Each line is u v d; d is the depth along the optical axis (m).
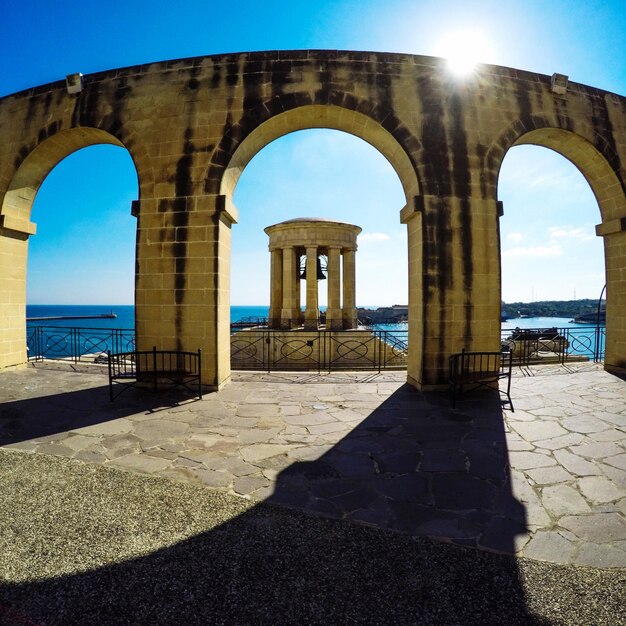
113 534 2.98
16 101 9.05
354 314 20.47
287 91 7.97
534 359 11.90
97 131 8.54
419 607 2.28
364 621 2.17
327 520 3.21
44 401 6.89
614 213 9.50
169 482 3.85
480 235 7.92
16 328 9.80
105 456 4.50
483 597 2.36
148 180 7.99
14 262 9.69
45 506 3.38
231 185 8.30
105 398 7.13
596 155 9.16
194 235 7.80
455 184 7.92
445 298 7.77
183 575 2.54
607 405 6.70
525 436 5.23
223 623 2.15
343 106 7.95
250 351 17.58
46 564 2.63
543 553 2.79
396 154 8.41
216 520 3.18
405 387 8.15
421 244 7.79
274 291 20.94
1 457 4.44
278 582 2.47
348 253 20.69
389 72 8.08
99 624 2.15
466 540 2.95
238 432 5.37
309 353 17.23
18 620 2.17
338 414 6.23
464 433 5.36
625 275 9.39
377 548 2.83
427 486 3.83
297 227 19.52
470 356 7.83
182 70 8.11
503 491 3.73
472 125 8.11
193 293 7.77
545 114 8.54
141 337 7.88
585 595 2.39
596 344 11.37
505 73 8.38
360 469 4.21
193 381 7.75
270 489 3.73
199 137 7.94
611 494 3.67
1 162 9.12
